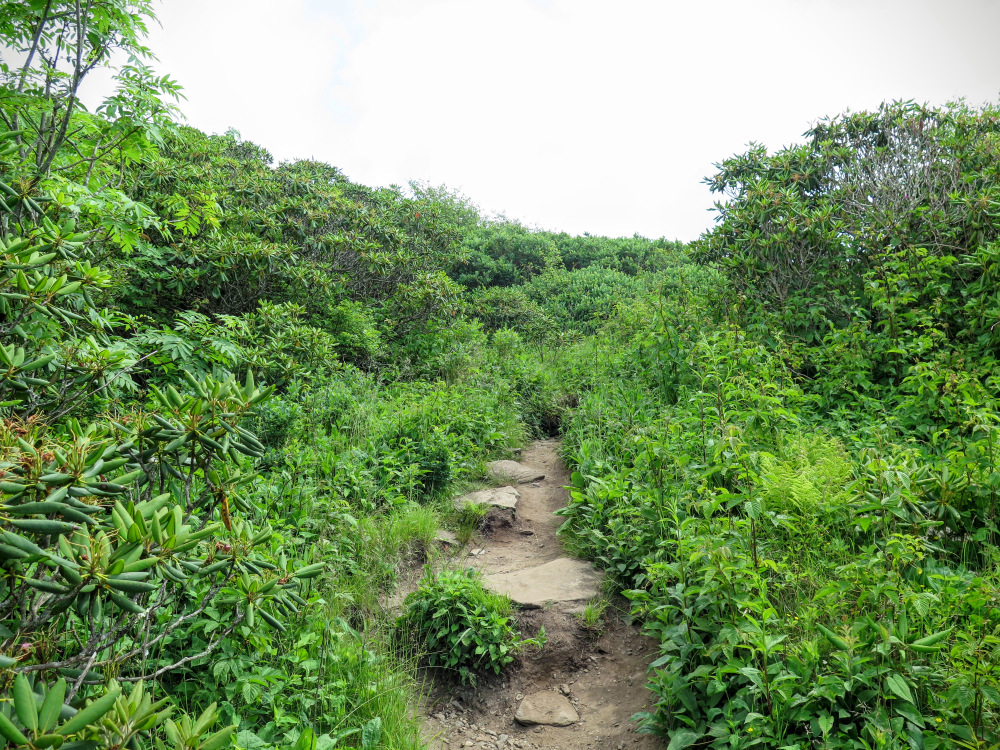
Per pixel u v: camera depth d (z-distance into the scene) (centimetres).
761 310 750
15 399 239
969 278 648
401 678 349
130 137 431
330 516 461
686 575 331
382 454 618
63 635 230
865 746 225
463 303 1167
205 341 569
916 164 779
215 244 802
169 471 215
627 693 354
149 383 519
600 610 413
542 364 1130
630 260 2102
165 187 817
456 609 402
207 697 276
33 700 130
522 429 850
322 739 253
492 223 2766
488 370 1011
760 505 321
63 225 289
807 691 257
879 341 621
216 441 213
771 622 287
